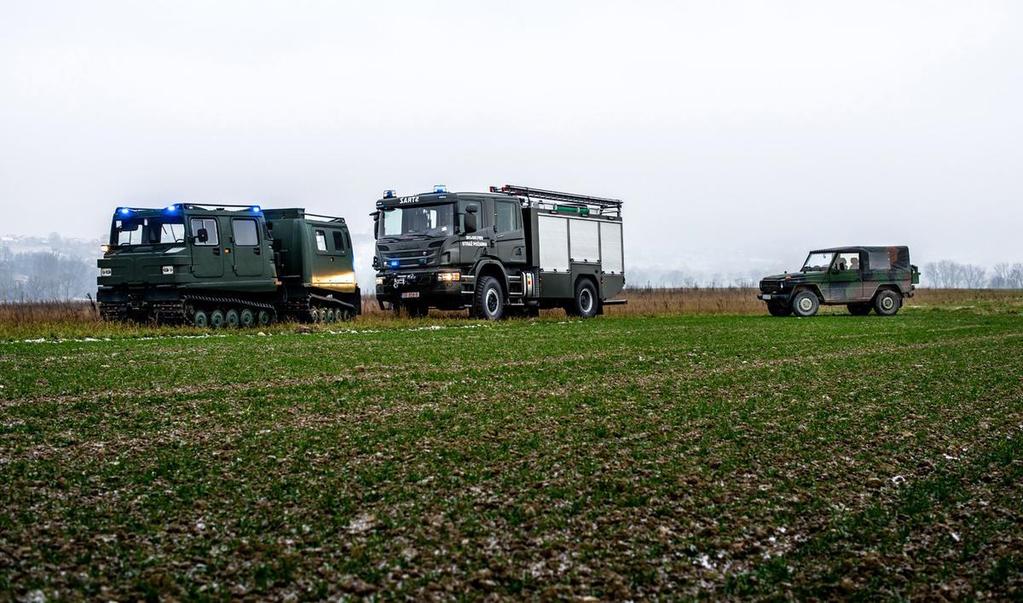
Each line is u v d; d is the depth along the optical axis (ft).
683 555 16.38
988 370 40.55
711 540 17.13
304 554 15.99
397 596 14.32
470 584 14.85
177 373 38.40
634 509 18.79
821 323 78.74
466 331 67.15
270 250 79.41
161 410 29.22
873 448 24.38
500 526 17.60
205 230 74.08
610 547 16.63
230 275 75.82
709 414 29.04
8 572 14.75
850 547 16.98
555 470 21.70
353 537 16.89
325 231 85.25
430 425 26.94
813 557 16.49
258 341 56.59
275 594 14.29
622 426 26.99
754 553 16.62
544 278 91.81
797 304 101.30
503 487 20.20
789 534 17.63
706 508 18.97
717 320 86.22
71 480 20.38
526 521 17.89
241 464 22.04
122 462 22.08
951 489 20.53
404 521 17.79
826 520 18.40
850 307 109.91
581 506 18.92
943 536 17.60
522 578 15.12
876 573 15.75
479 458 22.77
